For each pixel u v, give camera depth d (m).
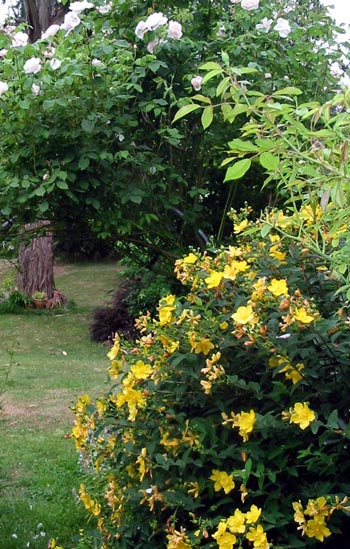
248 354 1.99
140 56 3.47
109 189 3.24
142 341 2.16
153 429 2.15
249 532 1.83
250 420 1.86
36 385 7.14
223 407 1.95
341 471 1.91
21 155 3.16
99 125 3.19
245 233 2.17
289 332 1.91
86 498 2.47
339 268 1.80
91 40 3.24
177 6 3.58
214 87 3.30
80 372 7.98
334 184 1.66
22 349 9.77
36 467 4.59
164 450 2.11
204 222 3.66
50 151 3.21
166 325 2.13
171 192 3.50
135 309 9.92
